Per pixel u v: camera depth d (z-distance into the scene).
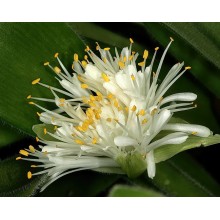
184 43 0.26
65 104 0.23
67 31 0.26
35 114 0.24
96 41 0.27
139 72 0.23
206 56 0.25
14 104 0.24
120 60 0.24
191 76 0.27
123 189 0.19
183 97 0.23
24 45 0.25
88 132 0.22
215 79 0.26
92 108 0.23
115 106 0.22
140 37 0.28
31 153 0.23
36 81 0.24
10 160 0.25
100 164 0.22
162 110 0.22
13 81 0.25
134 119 0.22
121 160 0.22
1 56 0.25
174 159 0.25
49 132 0.23
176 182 0.24
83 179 0.24
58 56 0.25
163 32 0.26
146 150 0.22
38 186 0.23
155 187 0.24
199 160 0.26
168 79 0.23
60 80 0.25
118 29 0.28
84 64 0.24
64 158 0.22
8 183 0.24
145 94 0.23
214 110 0.26
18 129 0.25
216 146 0.26
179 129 0.22
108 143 0.22
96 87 0.24
